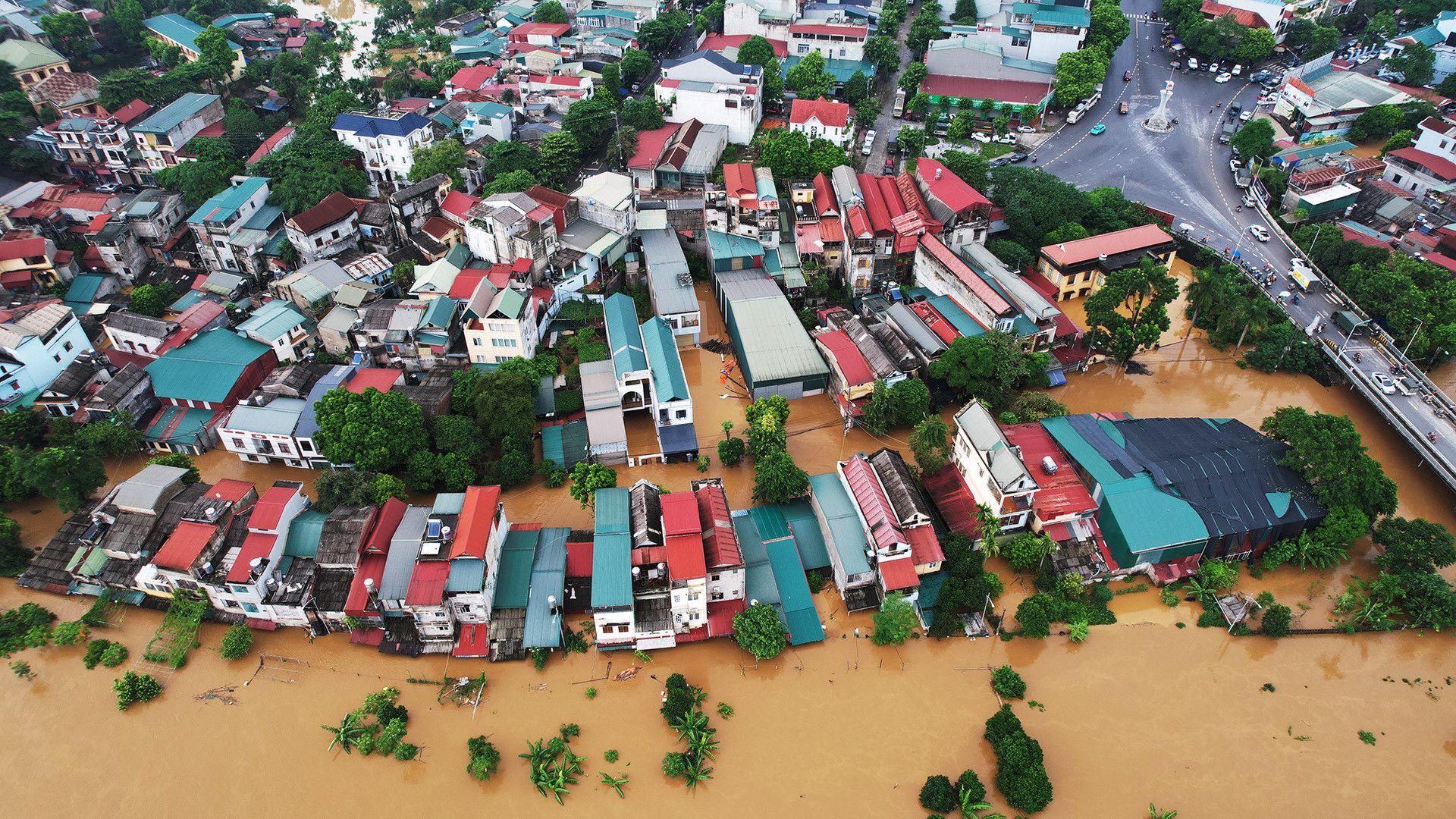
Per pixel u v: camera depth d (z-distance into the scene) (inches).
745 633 2844.5
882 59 6756.9
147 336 3983.8
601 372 3949.3
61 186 5187.0
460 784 2588.6
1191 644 2997.0
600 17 7293.3
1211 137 6240.2
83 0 7691.9
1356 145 6117.1
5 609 3097.9
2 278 4409.5
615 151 5718.5
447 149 5162.4
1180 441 3511.3
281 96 6633.9
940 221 4680.1
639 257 4928.6
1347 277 4527.6
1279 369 4306.1
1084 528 3253.0
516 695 2815.0
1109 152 6053.2
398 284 4670.3
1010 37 7022.6
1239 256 4901.6
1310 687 2866.6
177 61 6909.5
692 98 6013.8
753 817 2503.7
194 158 5467.5
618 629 2871.6
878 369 3878.0
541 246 4399.6
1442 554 3063.5
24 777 2620.6
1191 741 2699.3
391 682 2859.3
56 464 3299.7
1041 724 2738.7
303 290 4298.7
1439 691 2854.3
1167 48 7662.4
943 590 3036.4
